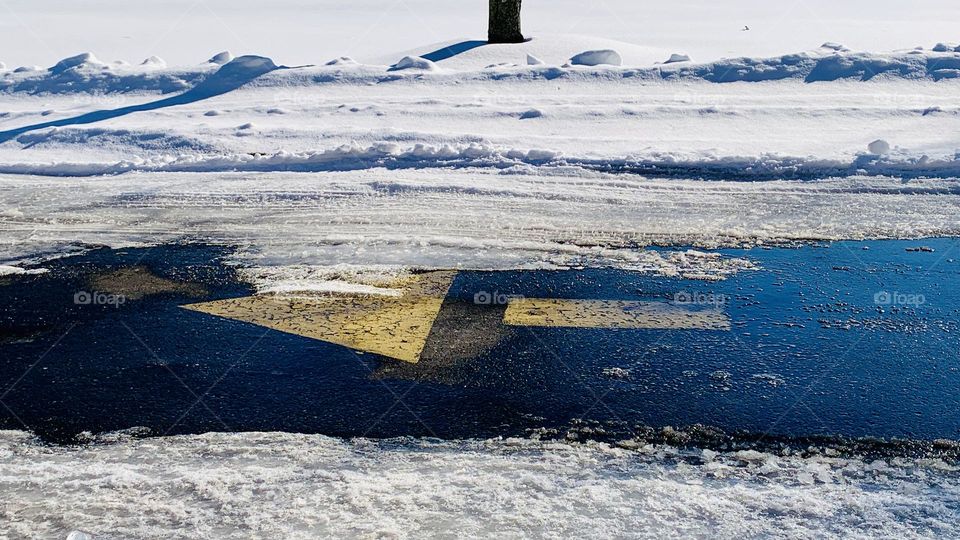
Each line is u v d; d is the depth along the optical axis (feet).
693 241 21.40
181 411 13.10
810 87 39.29
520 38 53.47
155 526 10.03
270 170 30.53
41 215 25.45
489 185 27.27
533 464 11.36
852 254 20.13
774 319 16.35
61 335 16.15
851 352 14.82
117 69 49.26
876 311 16.67
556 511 10.18
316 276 19.25
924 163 26.94
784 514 10.08
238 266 20.16
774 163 28.07
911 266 19.24
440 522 9.97
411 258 20.39
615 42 54.24
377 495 10.57
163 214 25.26
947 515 10.02
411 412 12.93
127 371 14.52
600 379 13.92
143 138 35.53
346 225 23.43
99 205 26.55
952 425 12.32
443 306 17.25
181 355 15.10
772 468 11.21
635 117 35.70
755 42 69.10
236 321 16.63
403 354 14.96
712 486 10.78
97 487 10.90
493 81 42.70
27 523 10.13
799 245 20.90
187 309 17.37
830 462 11.37
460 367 14.43
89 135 36.35
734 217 23.31
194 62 65.82
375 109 38.47
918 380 13.73
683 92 39.78
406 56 49.03
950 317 16.30
